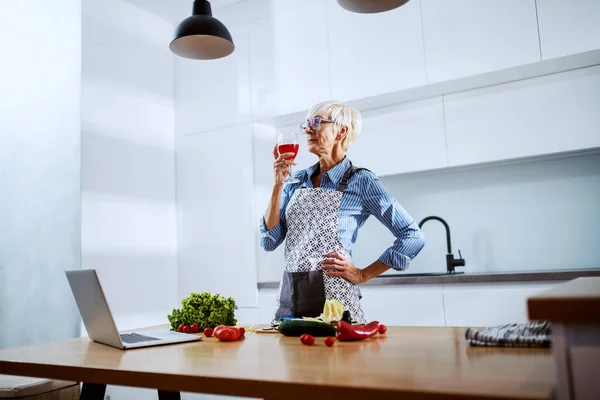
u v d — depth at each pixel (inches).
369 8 80.4
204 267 152.9
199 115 158.1
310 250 76.7
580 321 29.3
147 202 149.9
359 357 45.2
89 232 131.7
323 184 81.0
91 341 66.6
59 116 136.4
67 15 137.6
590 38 110.0
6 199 143.4
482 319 111.2
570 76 116.7
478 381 33.9
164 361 48.5
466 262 137.9
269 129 154.3
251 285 144.6
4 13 150.2
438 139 129.5
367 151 138.6
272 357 47.5
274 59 146.9
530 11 116.2
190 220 156.9
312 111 81.7
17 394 70.6
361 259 152.3
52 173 135.9
